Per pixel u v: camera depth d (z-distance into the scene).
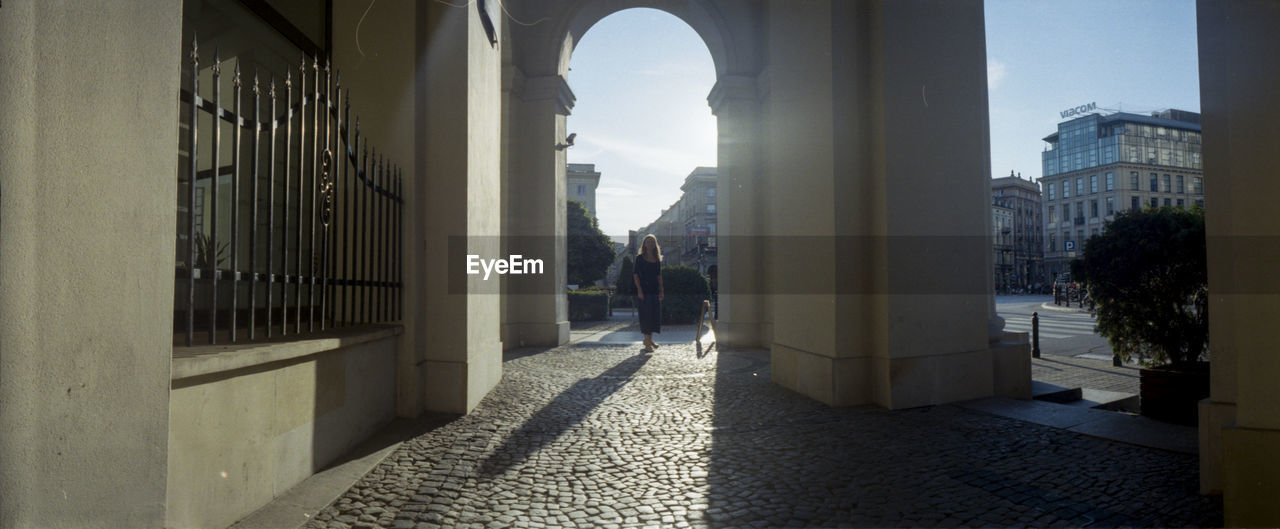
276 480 2.79
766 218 9.52
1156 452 3.54
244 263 4.36
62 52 1.50
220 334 3.13
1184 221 5.18
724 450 3.76
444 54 4.76
